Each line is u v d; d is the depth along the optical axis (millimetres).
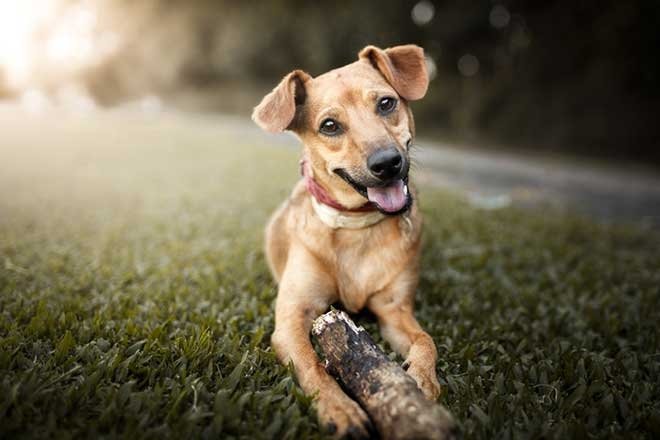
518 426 402
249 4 5070
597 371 477
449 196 1412
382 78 583
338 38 4051
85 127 3482
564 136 2986
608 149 2820
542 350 527
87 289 684
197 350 479
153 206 1260
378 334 573
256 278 734
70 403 393
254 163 1974
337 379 446
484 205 1372
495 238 960
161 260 825
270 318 581
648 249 978
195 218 1116
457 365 494
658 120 2707
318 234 568
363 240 568
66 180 1626
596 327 593
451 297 670
